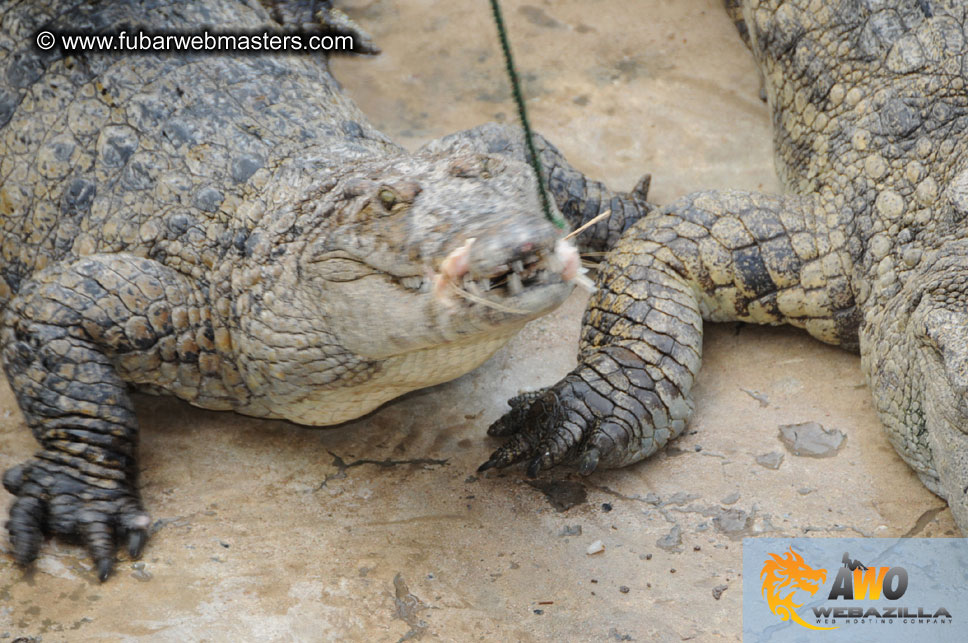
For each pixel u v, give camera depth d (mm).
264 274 8438
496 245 6789
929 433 8156
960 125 9570
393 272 7484
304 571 8055
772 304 10125
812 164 10750
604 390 9164
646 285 9953
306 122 10023
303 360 8445
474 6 14820
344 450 9406
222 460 9258
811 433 9438
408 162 7910
